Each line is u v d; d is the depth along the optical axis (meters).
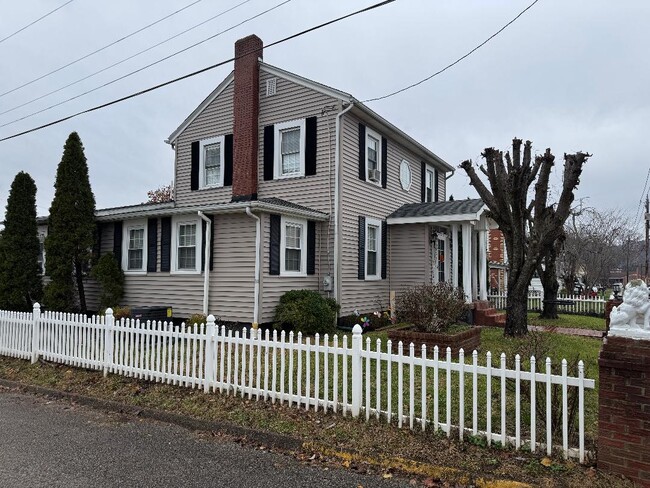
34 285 13.61
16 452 4.59
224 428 5.23
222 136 14.77
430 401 5.63
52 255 12.88
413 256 14.80
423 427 4.63
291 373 5.63
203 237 11.95
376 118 13.62
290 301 11.07
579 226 32.12
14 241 13.43
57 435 5.14
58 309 12.71
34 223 13.89
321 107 12.85
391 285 15.11
